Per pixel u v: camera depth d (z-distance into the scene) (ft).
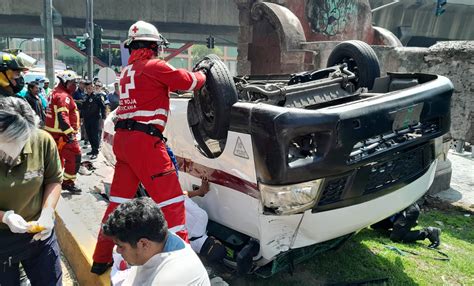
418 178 10.96
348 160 8.96
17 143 6.91
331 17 37.78
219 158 10.29
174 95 14.38
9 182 7.37
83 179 20.66
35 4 101.91
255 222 9.46
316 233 9.41
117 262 7.89
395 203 10.51
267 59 35.65
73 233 12.75
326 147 8.69
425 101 10.43
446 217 16.90
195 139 11.39
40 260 8.40
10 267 8.11
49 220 7.80
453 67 20.61
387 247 13.56
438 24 121.49
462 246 14.03
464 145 30.35
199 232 10.56
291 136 8.40
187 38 146.41
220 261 10.90
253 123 8.90
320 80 12.87
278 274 11.71
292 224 9.14
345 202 9.39
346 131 8.79
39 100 25.76
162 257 5.69
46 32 57.26
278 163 8.46
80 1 106.01
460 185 20.98
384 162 9.83
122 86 9.74
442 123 11.09
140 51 9.75
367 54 14.06
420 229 15.06
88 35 66.08
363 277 11.61
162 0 110.63
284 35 32.60
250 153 9.14
